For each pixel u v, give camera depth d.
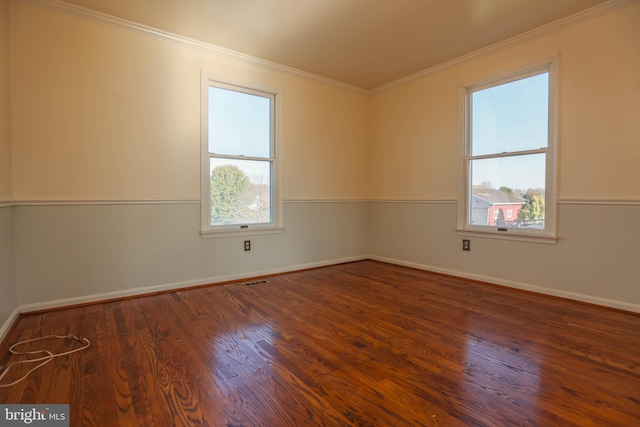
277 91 3.97
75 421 1.36
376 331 2.29
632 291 2.66
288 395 1.55
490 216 3.59
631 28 2.63
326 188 4.47
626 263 2.69
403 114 4.41
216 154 3.57
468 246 3.75
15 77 2.57
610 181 2.75
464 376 1.72
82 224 2.86
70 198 2.80
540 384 1.64
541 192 3.18
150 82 3.15
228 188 3.68
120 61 3.00
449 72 3.88
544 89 3.15
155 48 3.17
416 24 3.04
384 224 4.71
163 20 2.98
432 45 3.45
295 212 4.18
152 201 3.18
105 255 2.97
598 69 2.79
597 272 2.83
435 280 3.71
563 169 3.01
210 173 3.54
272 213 4.03
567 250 3.00
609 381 1.67
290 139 4.11
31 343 2.10
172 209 3.30
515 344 2.09
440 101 3.98
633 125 2.63
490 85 3.55
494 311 2.69
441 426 1.34
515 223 3.38
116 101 2.99
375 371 1.77
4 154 2.39
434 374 1.74
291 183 4.14
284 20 2.97
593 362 1.86
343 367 1.81
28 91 2.62
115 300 2.99
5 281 2.30
